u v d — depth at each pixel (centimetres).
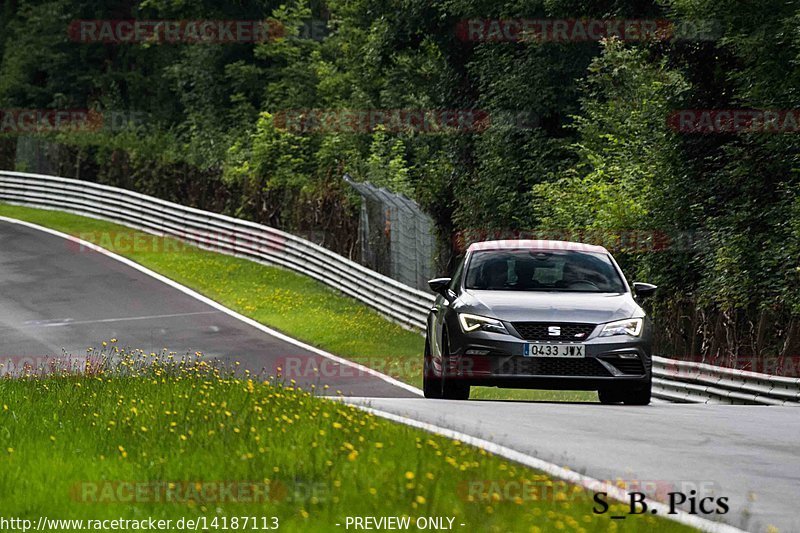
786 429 3556
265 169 16188
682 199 9162
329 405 3822
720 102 9375
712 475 2716
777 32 8162
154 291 11300
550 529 2038
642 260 9269
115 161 17175
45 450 2977
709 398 5928
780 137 8362
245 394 4259
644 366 4478
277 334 9600
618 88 10912
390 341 9325
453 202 12731
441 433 3175
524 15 11594
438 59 14488
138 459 2836
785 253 7869
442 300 4869
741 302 7894
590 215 9862
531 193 11469
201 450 2936
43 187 16250
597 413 3919
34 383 4869
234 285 11650
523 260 4884
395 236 11219
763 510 2345
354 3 16562
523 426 3484
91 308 10475
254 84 19588
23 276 11875
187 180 15962
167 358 8425
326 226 12619
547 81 11594
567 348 4406
